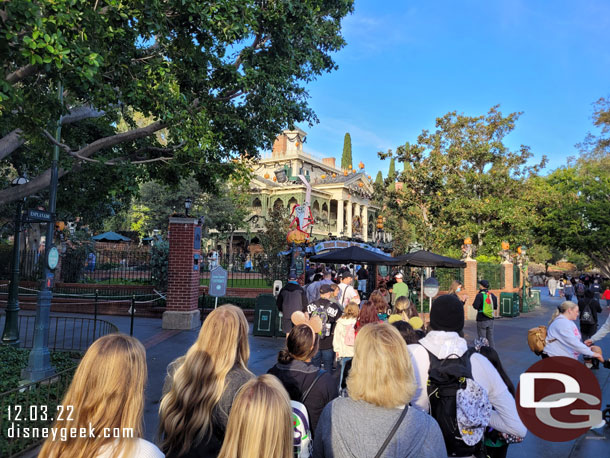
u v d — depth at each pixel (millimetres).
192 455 2143
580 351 5180
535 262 62312
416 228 26359
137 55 8305
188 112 9008
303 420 2271
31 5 4922
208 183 12508
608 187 32375
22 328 11680
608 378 8031
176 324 11547
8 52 5473
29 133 7797
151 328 11656
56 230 17641
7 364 7566
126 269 20094
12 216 22938
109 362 1638
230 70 9383
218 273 11625
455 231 25047
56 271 17344
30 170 16859
